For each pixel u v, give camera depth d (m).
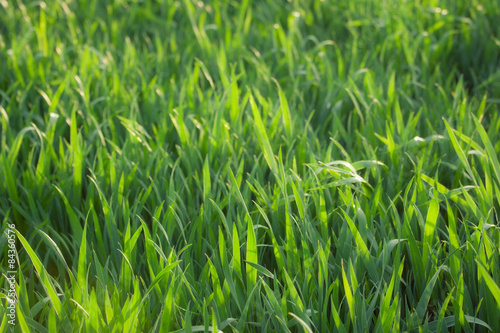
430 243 1.51
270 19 3.68
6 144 2.22
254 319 1.47
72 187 1.91
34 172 2.05
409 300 1.50
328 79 2.67
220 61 2.61
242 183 1.96
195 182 1.98
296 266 1.46
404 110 2.46
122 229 1.74
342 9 3.80
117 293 1.36
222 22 3.65
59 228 1.91
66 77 2.52
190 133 2.23
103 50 3.15
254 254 1.38
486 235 1.41
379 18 3.50
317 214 1.63
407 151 2.03
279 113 2.08
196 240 1.66
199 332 1.37
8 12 3.62
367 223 1.63
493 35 3.33
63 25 3.64
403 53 3.11
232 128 2.14
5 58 2.99
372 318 1.48
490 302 1.38
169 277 1.41
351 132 2.40
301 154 1.96
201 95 2.38
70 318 1.34
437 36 3.42
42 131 2.32
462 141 2.01
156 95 2.56
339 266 1.52
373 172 1.88
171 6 3.78
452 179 1.99
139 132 2.10
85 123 2.21
